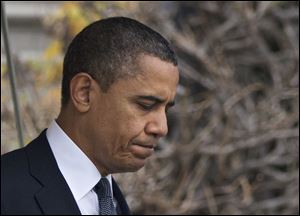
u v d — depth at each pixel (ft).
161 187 53.01
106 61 21.48
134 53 21.36
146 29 21.98
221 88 57.82
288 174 56.18
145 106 21.48
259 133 55.31
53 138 22.34
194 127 56.70
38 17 71.15
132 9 58.08
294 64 57.11
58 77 61.93
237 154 56.29
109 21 22.21
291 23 60.80
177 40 58.49
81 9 60.44
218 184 55.06
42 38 73.82
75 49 22.17
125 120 21.43
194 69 59.98
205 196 54.34
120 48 21.44
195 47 58.39
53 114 56.03
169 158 54.60
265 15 60.70
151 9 58.54
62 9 62.18
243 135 55.36
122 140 21.56
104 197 22.47
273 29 60.80
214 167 56.65
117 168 22.13
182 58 60.18
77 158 22.04
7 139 51.93
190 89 59.36
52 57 62.54
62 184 21.33
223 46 59.77
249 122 56.29
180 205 53.06
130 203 51.83
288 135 55.06
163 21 59.00
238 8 58.18
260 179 56.34
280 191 57.82
